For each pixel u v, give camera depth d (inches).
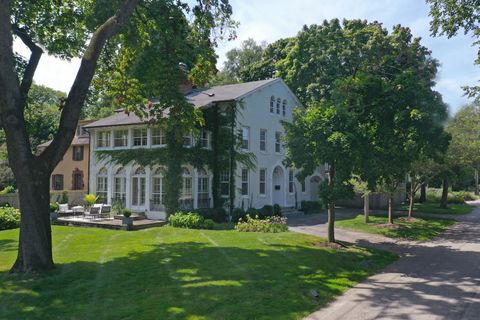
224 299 338.3
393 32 1305.4
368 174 568.4
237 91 1136.8
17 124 410.6
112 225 853.2
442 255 607.5
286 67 1417.3
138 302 326.6
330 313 322.7
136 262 479.2
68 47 639.8
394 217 1108.5
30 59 491.2
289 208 1246.9
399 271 492.4
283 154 1266.0
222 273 426.6
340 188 571.5
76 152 1400.1
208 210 975.6
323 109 585.6
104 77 692.7
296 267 470.0
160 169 994.7
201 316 297.4
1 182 1594.5
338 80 624.1
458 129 1188.5
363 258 563.2
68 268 442.3
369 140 582.6
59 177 1446.9
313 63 1321.4
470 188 2957.7
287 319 300.5
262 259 504.1
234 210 1002.7
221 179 1075.3
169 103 613.9
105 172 1111.6
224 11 599.5
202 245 608.1
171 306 317.4
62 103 510.9
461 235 833.5
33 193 422.0
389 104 571.2
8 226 865.5
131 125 1042.7
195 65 648.4
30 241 423.2
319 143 559.5
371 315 318.0
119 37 634.8
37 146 1708.9
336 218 1109.1
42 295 344.2
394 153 587.8
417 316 315.3
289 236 722.8
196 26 616.7
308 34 1379.2
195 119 647.8
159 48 609.6
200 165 1028.5
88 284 378.0
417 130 547.5
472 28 649.0
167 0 577.0
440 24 671.1
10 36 405.1
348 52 1249.4
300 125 593.6
